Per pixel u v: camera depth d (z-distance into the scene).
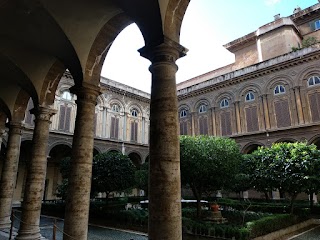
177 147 4.68
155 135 4.69
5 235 9.91
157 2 4.98
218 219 13.30
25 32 7.98
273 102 28.80
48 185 30.25
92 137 7.20
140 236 12.42
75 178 6.66
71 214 6.40
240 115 31.12
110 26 7.73
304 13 33.78
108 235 12.66
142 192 34.31
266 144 28.39
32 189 8.76
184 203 20.53
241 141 30.36
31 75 9.53
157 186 4.42
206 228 10.92
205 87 34.69
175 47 5.08
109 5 6.98
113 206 18.27
